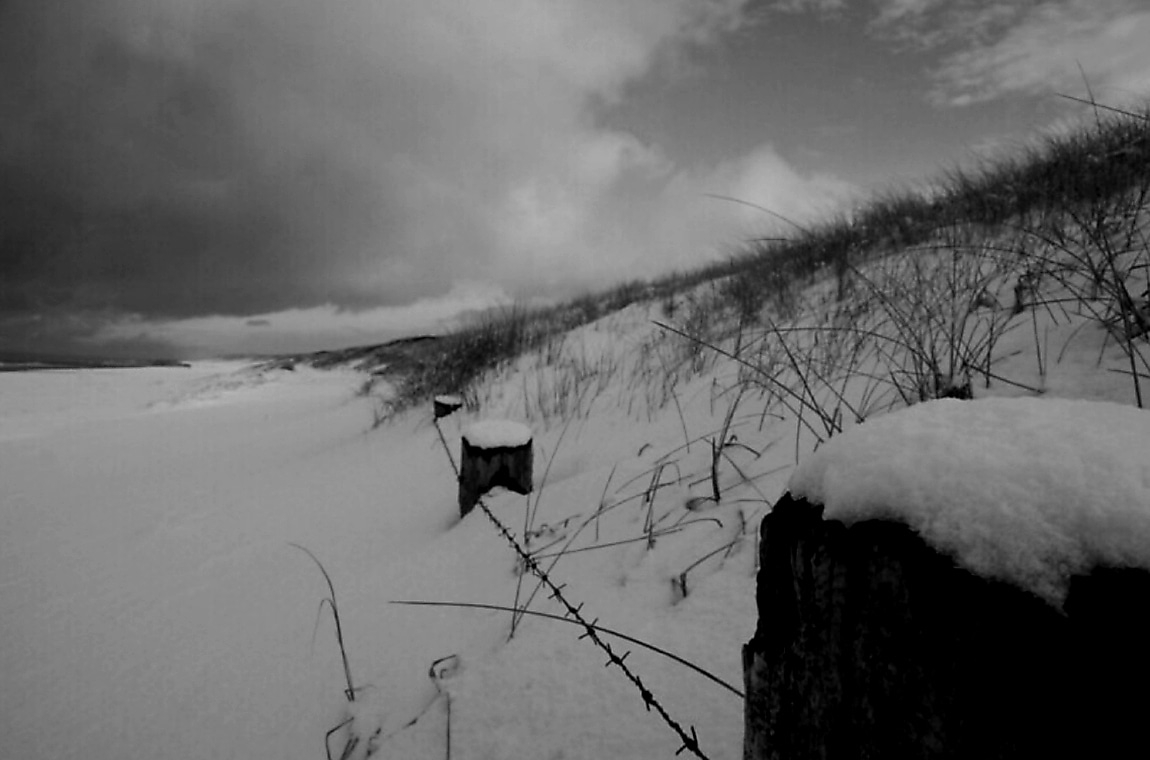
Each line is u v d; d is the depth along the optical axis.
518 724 1.54
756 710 0.84
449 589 2.62
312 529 4.50
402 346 21.80
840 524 0.65
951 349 2.35
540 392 6.23
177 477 7.80
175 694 2.46
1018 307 2.84
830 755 0.69
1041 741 0.48
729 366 4.50
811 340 4.06
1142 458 0.51
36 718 2.48
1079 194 3.62
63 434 12.64
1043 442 0.56
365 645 2.39
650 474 2.90
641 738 1.36
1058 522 0.50
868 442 0.68
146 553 4.65
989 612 0.51
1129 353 1.81
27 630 3.43
